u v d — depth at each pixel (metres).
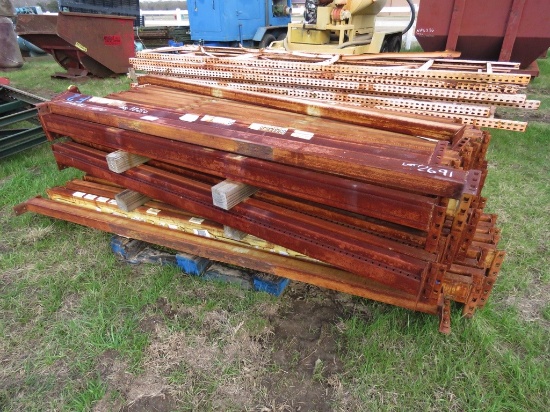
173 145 2.55
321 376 2.18
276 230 2.39
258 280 2.72
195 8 9.77
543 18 5.49
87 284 2.87
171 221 3.00
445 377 2.14
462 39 6.10
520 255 3.17
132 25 9.73
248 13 9.88
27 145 5.00
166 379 2.19
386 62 4.25
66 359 2.33
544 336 2.42
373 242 2.16
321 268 2.53
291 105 2.86
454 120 2.62
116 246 3.17
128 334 2.47
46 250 3.29
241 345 2.38
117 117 2.75
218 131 2.41
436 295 2.11
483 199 2.77
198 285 2.84
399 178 1.87
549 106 7.07
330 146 2.21
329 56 4.56
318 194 2.13
